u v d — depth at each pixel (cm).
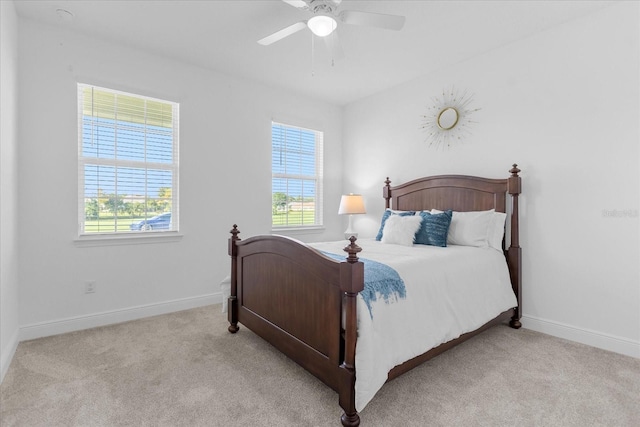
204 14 250
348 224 471
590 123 251
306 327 194
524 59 287
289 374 205
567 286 263
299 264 198
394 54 315
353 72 357
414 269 208
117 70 293
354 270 158
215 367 213
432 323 201
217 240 356
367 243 313
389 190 398
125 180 304
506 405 174
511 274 284
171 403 174
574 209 260
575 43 258
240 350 238
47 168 263
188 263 337
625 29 235
